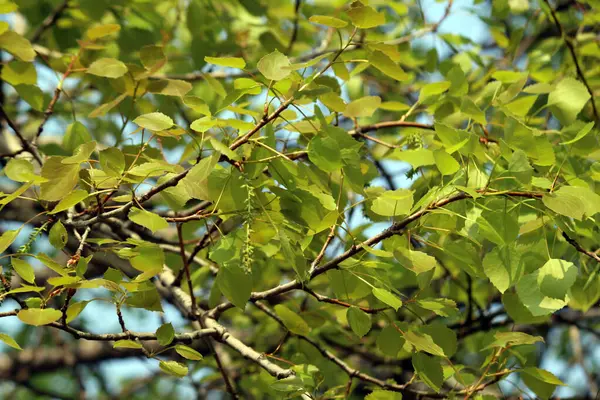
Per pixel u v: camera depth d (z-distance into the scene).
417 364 2.03
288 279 2.49
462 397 2.13
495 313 2.45
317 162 1.96
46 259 1.94
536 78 2.48
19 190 1.95
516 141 1.99
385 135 2.44
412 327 2.01
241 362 2.46
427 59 2.51
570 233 2.02
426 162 2.02
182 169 1.96
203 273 2.32
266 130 2.01
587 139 2.06
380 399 2.05
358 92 2.47
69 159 1.96
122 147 2.14
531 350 2.15
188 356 2.00
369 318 2.03
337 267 2.02
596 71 2.50
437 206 1.97
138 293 2.00
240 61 1.96
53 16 2.51
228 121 1.96
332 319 2.34
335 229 2.08
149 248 1.97
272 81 1.97
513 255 1.98
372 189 2.08
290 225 2.01
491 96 2.18
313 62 1.96
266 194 2.02
